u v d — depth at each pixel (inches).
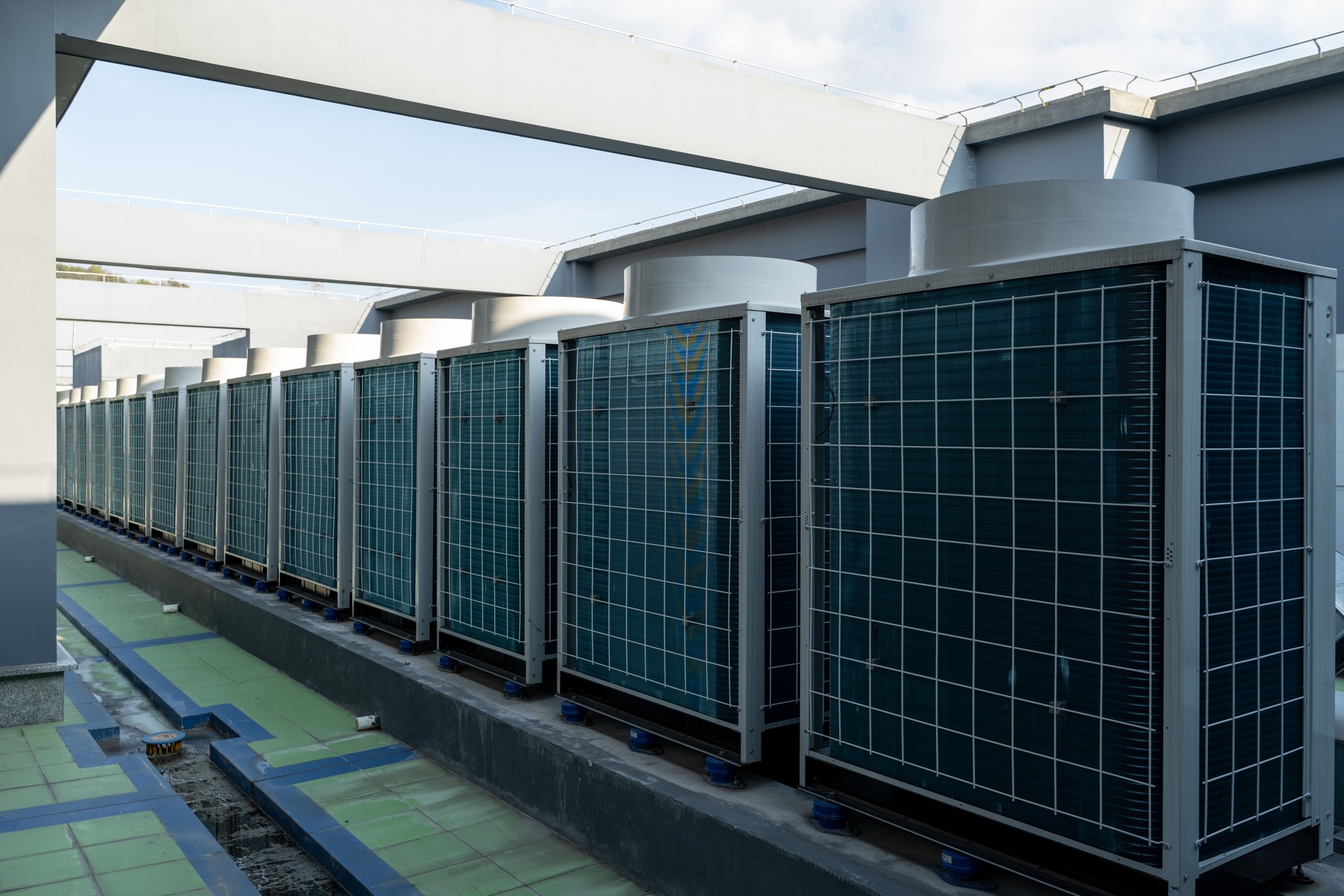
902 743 188.4
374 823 257.3
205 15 413.7
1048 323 162.6
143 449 715.4
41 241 313.6
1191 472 148.4
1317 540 173.3
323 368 432.8
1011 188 175.2
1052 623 163.3
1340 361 378.9
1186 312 147.1
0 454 309.3
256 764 304.5
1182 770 148.6
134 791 258.5
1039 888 171.0
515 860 235.1
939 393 179.6
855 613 197.2
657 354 249.3
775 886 189.8
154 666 436.8
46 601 316.2
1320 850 175.3
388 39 461.4
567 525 282.5
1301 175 522.0
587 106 519.5
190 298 1224.8
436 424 358.6
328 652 382.6
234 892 205.5
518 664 306.8
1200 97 546.9
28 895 202.5
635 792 225.8
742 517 225.0
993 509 171.5
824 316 205.8
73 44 393.7
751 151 572.1
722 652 231.3
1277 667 167.2
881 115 616.7
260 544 504.7
